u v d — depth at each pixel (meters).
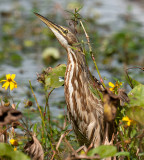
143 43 20.16
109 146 6.73
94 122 8.90
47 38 21.66
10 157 6.85
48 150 8.73
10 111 6.48
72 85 9.10
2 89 13.74
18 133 10.59
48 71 9.37
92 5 28.11
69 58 9.32
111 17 25.52
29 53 19.38
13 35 22.25
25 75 15.56
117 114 7.89
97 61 17.67
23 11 26.95
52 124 11.30
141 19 24.86
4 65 17.20
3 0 30.92
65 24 10.08
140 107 7.43
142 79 15.15
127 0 28.56
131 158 8.42
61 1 29.02
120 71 15.98
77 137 9.43
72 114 9.23
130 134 7.95
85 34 8.62
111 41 20.36
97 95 8.95
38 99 13.62
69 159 6.80
